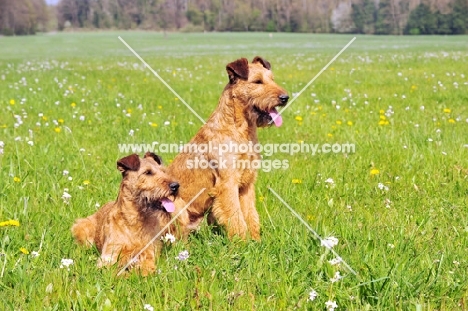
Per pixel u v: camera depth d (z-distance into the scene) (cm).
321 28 8400
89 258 533
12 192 696
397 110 1314
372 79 1939
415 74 2086
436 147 948
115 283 486
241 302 452
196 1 9044
